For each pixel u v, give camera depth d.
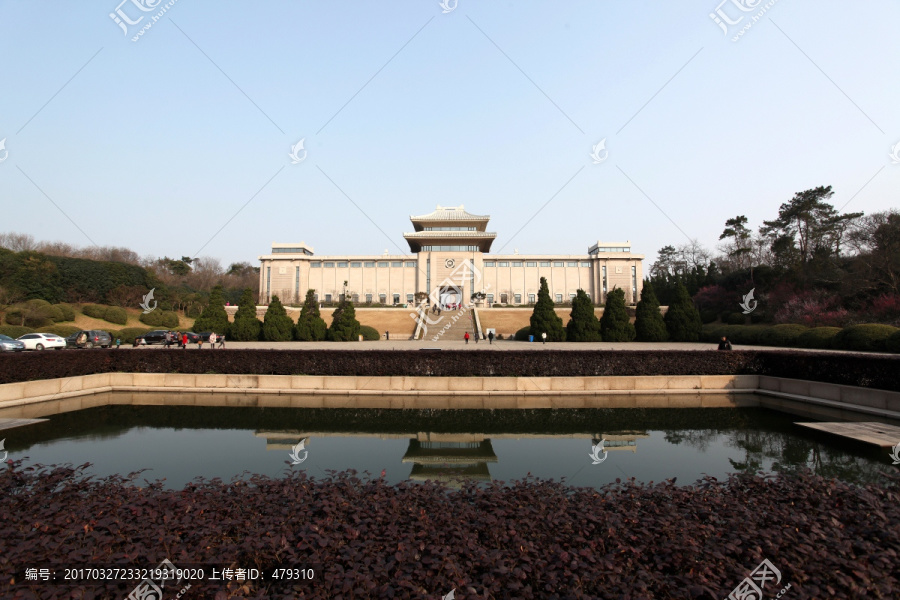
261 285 81.25
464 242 79.88
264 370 19.28
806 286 46.06
